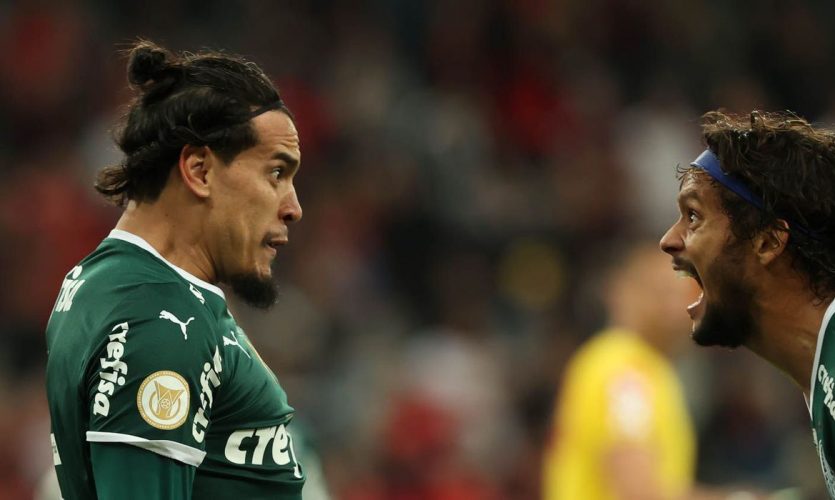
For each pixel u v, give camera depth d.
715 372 33.19
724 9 49.50
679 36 48.41
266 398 10.59
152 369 9.75
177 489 9.76
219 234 10.59
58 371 10.19
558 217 40.53
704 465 31.81
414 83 44.84
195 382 9.90
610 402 17.34
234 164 10.57
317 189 39.44
